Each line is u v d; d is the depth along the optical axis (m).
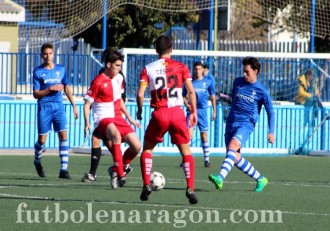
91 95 39.41
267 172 51.69
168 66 33.50
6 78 72.12
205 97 55.50
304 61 72.06
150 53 65.56
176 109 33.38
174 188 40.28
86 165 54.31
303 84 71.50
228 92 71.38
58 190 38.53
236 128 38.78
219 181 38.09
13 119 69.50
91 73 71.69
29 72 73.19
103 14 76.19
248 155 67.50
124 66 65.00
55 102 44.38
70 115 69.38
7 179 43.78
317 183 44.88
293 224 29.55
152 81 33.44
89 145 69.56
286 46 103.19
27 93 72.50
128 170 40.59
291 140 70.38
